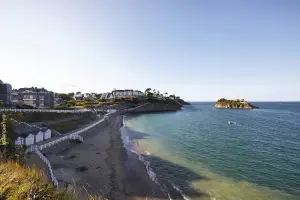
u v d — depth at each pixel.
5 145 17.89
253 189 20.92
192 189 21.09
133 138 46.97
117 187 21.19
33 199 7.47
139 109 140.25
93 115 71.06
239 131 57.47
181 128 63.06
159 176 24.42
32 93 76.62
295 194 19.77
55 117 54.81
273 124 74.38
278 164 28.41
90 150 34.59
